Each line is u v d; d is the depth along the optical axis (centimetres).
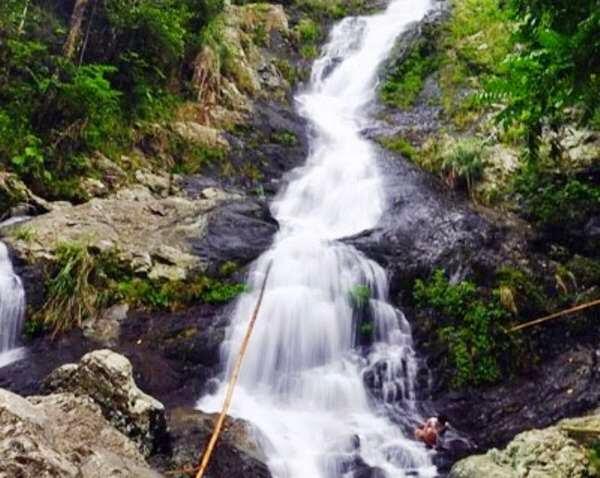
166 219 909
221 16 1408
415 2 1812
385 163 1168
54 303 739
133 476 397
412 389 757
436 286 849
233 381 422
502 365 779
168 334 749
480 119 1223
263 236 915
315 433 643
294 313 782
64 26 1147
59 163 938
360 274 848
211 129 1159
